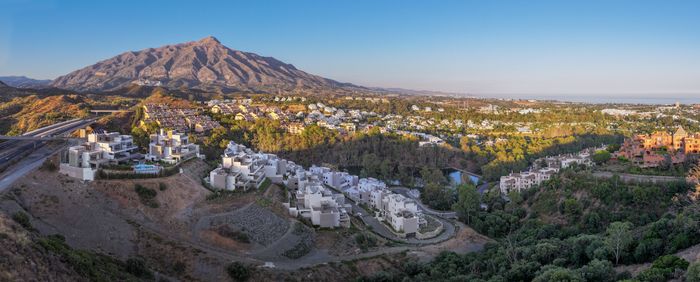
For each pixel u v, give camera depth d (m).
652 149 156.38
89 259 67.62
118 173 105.94
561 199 131.00
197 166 131.12
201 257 87.62
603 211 117.88
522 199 147.00
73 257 62.00
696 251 72.50
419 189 191.12
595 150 198.88
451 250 114.75
